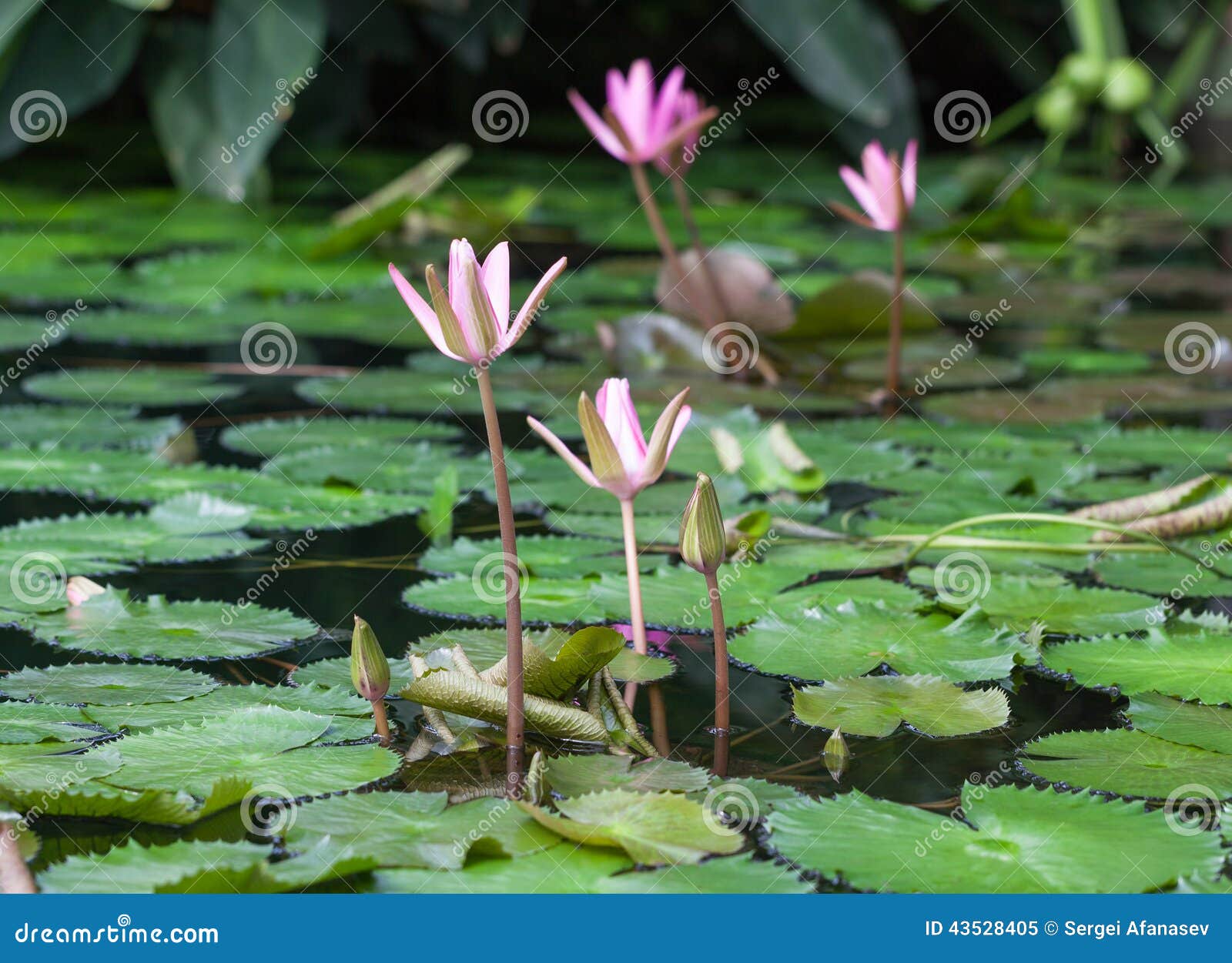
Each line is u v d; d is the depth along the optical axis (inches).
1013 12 674.8
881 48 475.5
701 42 816.3
